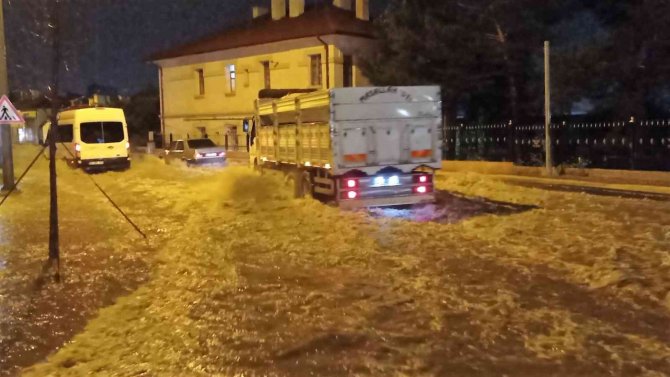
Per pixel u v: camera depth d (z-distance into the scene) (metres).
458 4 28.20
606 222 13.18
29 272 10.34
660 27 21.92
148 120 58.81
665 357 6.13
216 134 46.97
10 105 17.77
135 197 20.17
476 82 28.14
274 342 6.86
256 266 10.40
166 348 6.80
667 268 9.23
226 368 6.20
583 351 6.32
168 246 12.38
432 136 15.59
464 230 12.83
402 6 29.47
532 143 26.44
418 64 28.39
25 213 16.98
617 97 23.69
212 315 7.88
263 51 42.28
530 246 11.11
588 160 24.17
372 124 15.16
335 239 12.30
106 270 10.48
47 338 7.34
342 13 40.88
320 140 15.72
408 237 12.24
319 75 39.09
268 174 19.84
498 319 7.32
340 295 8.55
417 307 7.89
